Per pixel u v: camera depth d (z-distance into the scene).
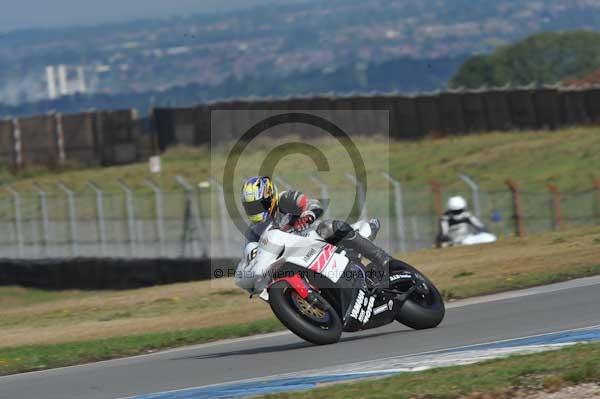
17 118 176.50
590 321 31.64
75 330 50.59
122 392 28.16
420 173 123.56
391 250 81.31
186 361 33.66
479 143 131.88
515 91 139.00
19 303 96.38
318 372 27.45
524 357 24.64
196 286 62.84
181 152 156.00
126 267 98.12
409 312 34.06
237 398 24.08
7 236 108.38
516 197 82.38
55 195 109.69
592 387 21.20
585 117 134.00
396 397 21.70
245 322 45.69
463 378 22.80
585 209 85.25
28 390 30.45
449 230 69.50
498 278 47.81
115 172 152.25
